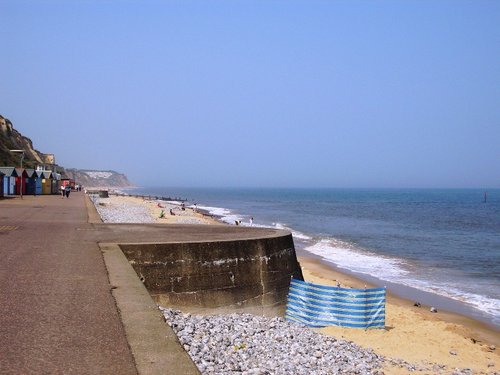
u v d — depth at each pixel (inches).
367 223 2437.3
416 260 1224.2
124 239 525.3
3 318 226.4
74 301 261.3
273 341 374.9
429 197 7485.2
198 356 263.7
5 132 3806.6
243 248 490.0
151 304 260.4
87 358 181.2
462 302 783.7
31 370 168.1
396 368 403.9
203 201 5482.3
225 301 466.6
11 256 402.9
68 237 544.7
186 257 446.6
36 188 2224.4
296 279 572.7
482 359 494.0
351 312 536.1
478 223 2486.5
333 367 346.9
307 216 2920.8
